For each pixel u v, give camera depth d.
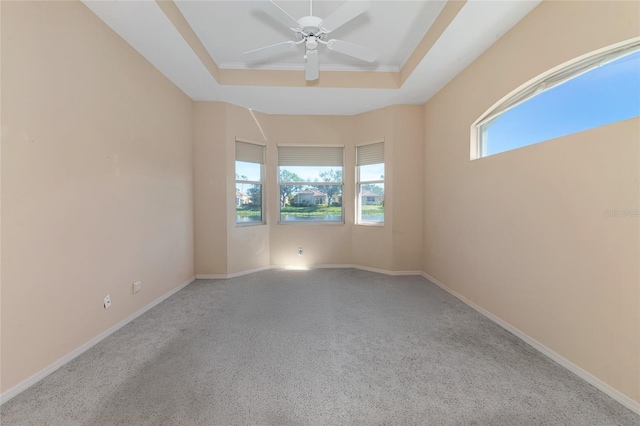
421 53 2.83
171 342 2.18
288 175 4.68
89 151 2.08
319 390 1.62
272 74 3.46
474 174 2.84
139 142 2.68
